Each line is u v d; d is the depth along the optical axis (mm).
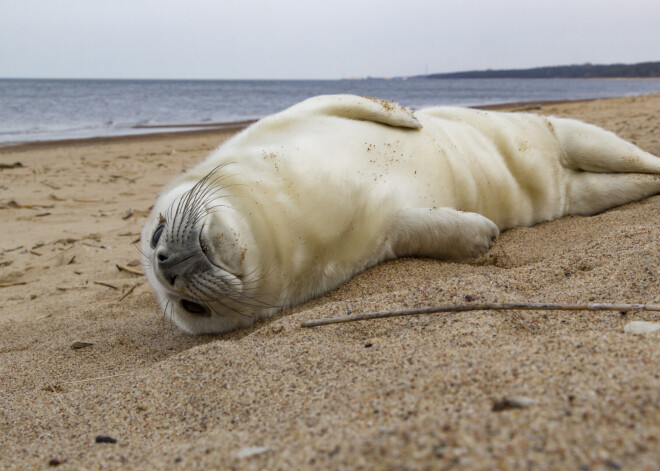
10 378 3158
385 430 1502
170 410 2336
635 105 15820
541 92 73250
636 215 4352
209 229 3221
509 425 1405
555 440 1322
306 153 3760
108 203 7906
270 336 2879
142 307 4316
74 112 35062
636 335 1936
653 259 2959
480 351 2037
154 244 3398
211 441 1884
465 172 4340
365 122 4215
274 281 3562
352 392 1977
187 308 3502
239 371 2492
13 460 2113
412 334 2467
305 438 1670
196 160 11547
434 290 3002
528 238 4289
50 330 3971
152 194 8375
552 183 4867
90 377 3051
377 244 3871
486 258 3877
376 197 3814
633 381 1566
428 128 4410
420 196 4023
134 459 1919
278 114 4215
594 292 2773
